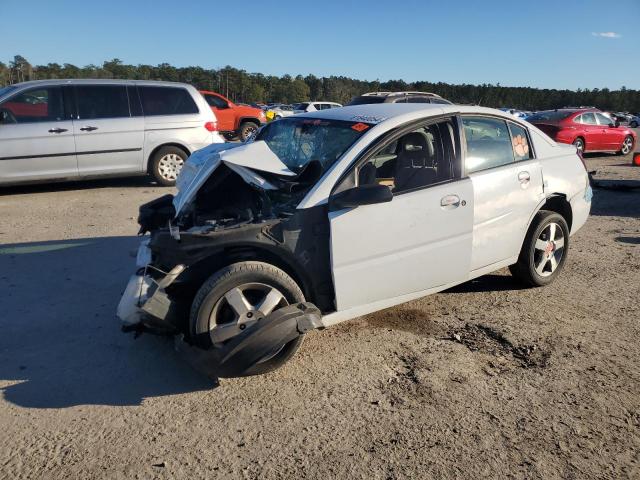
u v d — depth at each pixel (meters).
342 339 3.93
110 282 5.05
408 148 3.92
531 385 3.35
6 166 8.63
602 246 6.37
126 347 3.79
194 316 3.19
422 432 2.89
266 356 3.33
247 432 2.88
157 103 9.72
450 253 3.96
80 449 2.73
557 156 4.89
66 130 8.94
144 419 2.98
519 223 4.45
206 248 3.25
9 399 3.14
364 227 3.49
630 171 12.91
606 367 3.57
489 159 4.26
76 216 7.64
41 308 4.43
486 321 4.25
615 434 2.89
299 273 3.44
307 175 3.61
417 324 4.20
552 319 4.29
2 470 2.57
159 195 9.25
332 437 2.85
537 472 2.61
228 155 3.69
